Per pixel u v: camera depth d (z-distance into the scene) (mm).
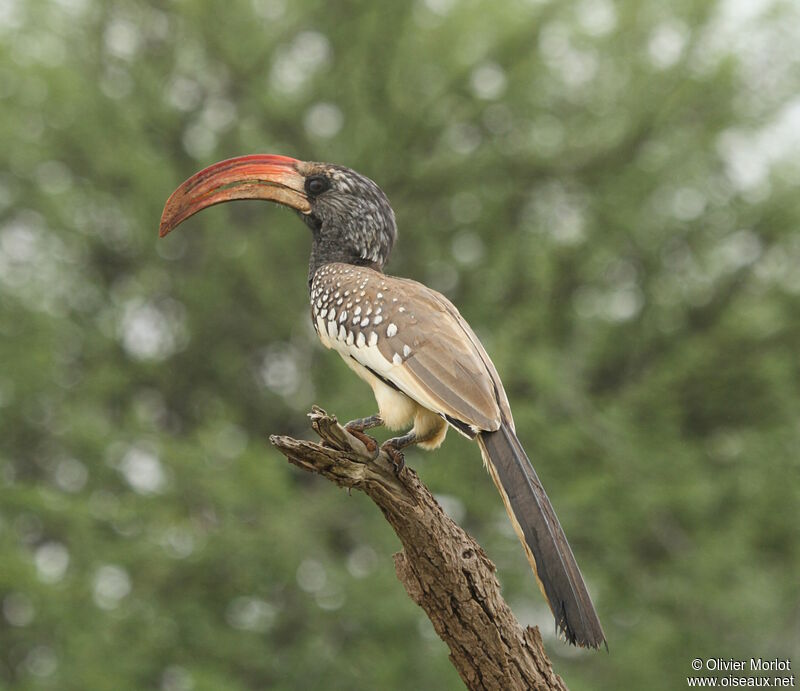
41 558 16156
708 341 15992
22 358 15875
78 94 16969
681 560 14789
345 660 14438
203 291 16938
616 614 14875
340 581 14617
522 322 15383
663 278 17234
